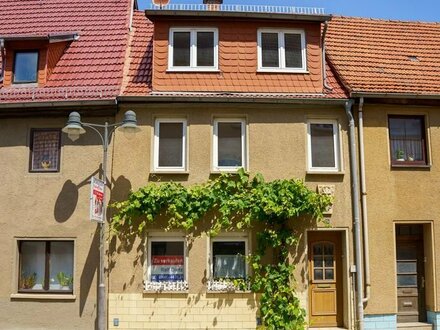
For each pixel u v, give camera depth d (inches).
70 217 461.7
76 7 588.1
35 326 450.6
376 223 469.1
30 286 465.4
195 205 451.8
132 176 463.8
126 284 450.0
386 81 501.0
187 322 446.9
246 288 450.9
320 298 470.3
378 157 478.3
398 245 490.3
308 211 454.6
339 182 471.2
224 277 462.3
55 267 466.9
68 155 469.7
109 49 526.3
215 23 496.1
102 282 423.2
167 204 454.0
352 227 465.7
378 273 463.8
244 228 459.5
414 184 479.8
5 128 477.7
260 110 477.7
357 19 618.5
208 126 472.1
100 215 414.0
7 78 497.0
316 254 476.4
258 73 490.9
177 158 476.1
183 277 460.4
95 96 470.3
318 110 479.8
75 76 499.2
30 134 478.3
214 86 485.1
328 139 485.1
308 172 469.1
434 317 468.4
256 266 447.8
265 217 453.1
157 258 464.8
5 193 468.1
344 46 561.0
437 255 474.0
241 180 459.5
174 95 470.3
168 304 448.5
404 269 488.1
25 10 587.5
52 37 494.0
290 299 447.5
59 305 452.4
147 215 448.5
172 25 494.3
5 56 502.0
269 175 468.1
